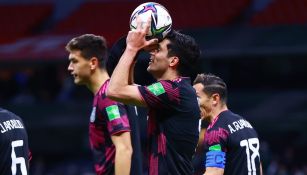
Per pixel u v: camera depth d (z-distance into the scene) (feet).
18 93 233.55
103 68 64.80
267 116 193.26
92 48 64.28
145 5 52.80
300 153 190.39
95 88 64.39
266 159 134.82
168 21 52.01
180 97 50.98
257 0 234.17
